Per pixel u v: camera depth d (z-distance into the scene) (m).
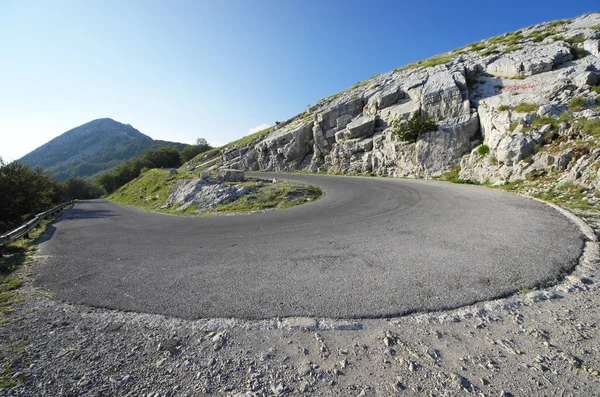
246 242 7.27
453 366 2.53
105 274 5.40
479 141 18.73
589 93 14.06
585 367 2.41
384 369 2.54
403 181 19.33
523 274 4.20
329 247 6.23
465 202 10.25
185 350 2.93
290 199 15.88
